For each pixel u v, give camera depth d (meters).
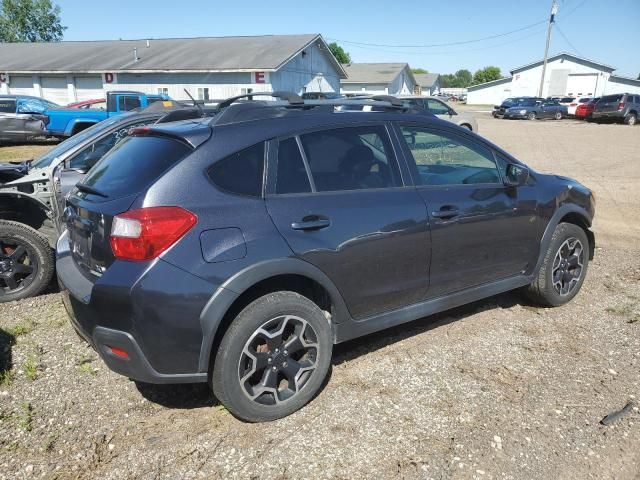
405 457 2.75
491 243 3.96
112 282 2.67
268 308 2.93
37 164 5.27
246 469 2.68
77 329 3.03
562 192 4.48
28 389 3.39
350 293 3.27
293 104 3.40
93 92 29.02
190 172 2.82
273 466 2.70
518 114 35.94
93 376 3.55
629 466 2.70
